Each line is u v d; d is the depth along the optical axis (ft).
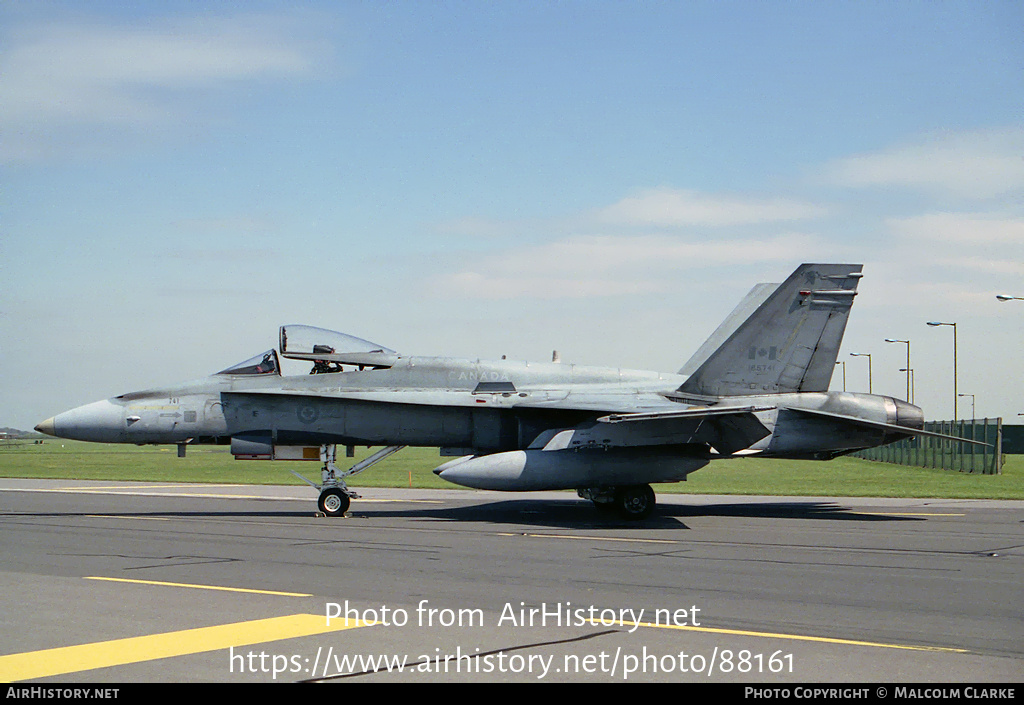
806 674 23.71
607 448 65.57
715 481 116.98
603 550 48.32
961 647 26.55
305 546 49.73
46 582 37.17
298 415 69.67
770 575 39.63
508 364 72.90
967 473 140.46
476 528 60.49
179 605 32.19
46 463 205.67
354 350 71.46
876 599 33.88
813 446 70.64
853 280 72.18
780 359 71.77
